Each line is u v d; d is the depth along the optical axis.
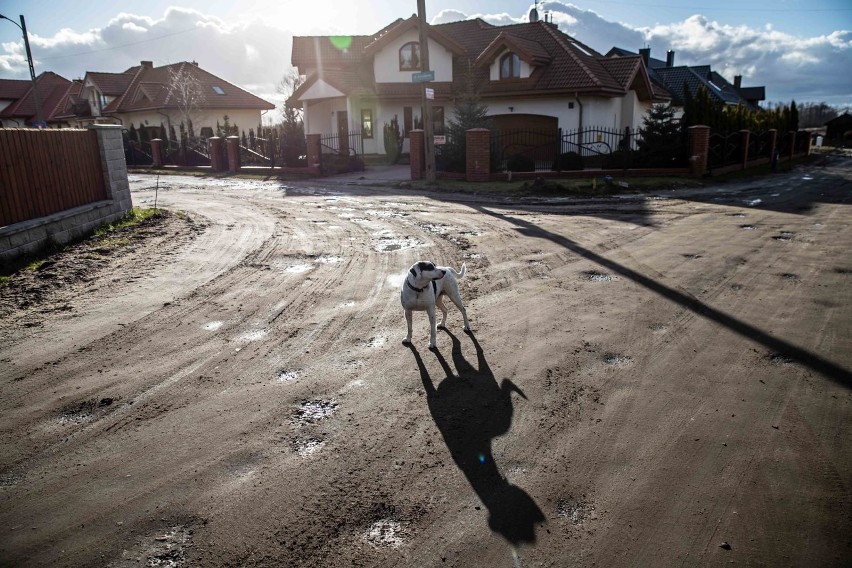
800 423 4.46
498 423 4.57
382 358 5.84
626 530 3.36
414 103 30.03
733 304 7.22
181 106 38.03
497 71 26.92
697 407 4.74
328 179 23.22
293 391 5.16
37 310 7.27
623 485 3.76
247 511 3.59
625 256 9.77
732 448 4.14
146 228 12.07
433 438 4.38
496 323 6.75
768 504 3.55
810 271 8.62
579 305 7.30
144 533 3.41
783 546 3.21
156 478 3.94
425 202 16.28
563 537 3.31
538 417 4.65
